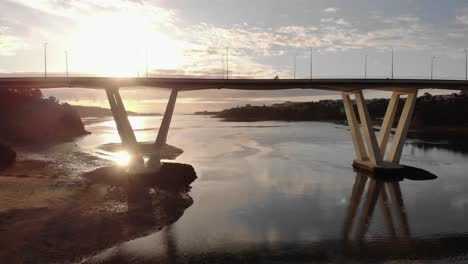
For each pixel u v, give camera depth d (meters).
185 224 27.22
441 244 23.61
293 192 37.38
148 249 22.56
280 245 23.33
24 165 51.09
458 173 47.09
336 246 23.23
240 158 61.59
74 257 21.25
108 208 29.92
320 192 37.47
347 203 33.38
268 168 51.59
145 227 26.25
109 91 44.91
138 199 33.00
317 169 50.59
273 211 30.72
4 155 52.16
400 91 47.97
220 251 22.36
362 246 23.25
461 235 25.20
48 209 28.50
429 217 29.23
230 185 40.53
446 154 64.38
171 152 68.00
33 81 47.28
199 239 24.25
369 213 30.27
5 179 37.56
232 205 32.50
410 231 26.02
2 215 26.50
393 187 39.59
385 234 25.42
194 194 36.38
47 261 20.61
